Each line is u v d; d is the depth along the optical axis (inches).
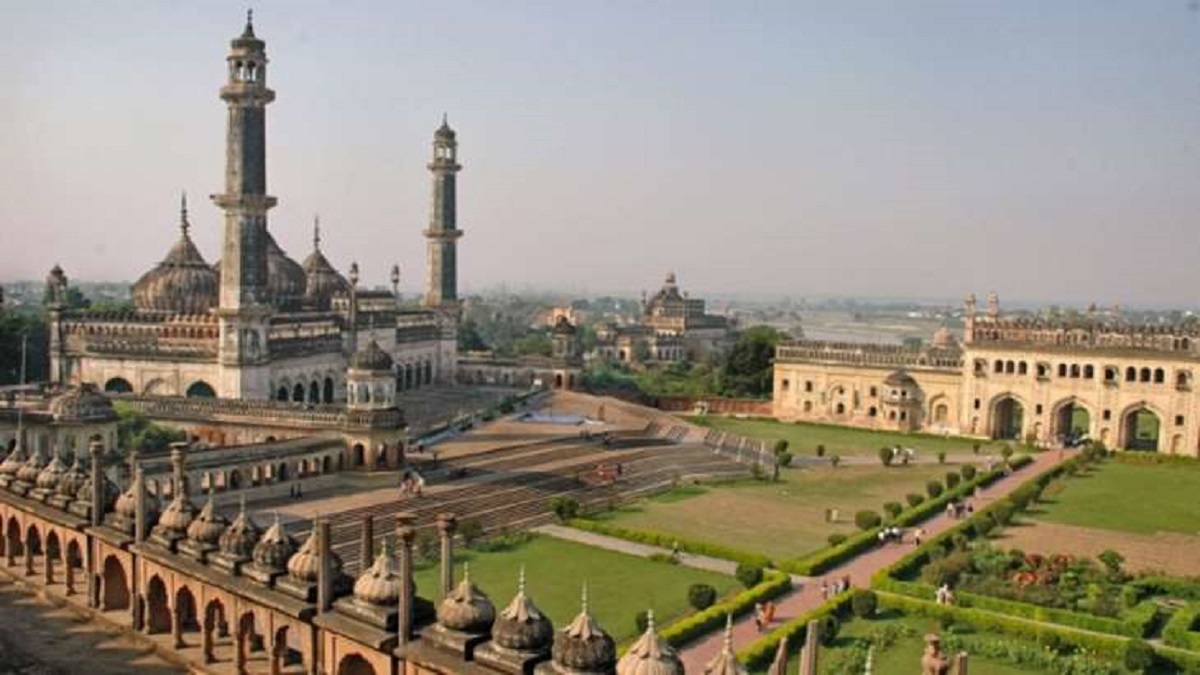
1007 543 2343.8
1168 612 1820.9
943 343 4987.7
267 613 1043.9
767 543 2311.8
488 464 2864.2
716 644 1610.5
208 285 3782.0
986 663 1567.4
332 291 4557.1
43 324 4037.9
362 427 2625.5
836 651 1592.0
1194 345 3786.9
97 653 1173.7
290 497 2330.2
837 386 4601.4
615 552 2187.5
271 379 3284.9
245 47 3065.9
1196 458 3535.9
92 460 1314.0
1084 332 4037.9
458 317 4923.7
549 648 849.5
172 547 1189.7
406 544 908.0
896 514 2559.1
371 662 932.0
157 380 3385.8
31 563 1446.9
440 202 4712.1
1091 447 3671.3
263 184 3142.2
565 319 4867.1
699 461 3346.5
